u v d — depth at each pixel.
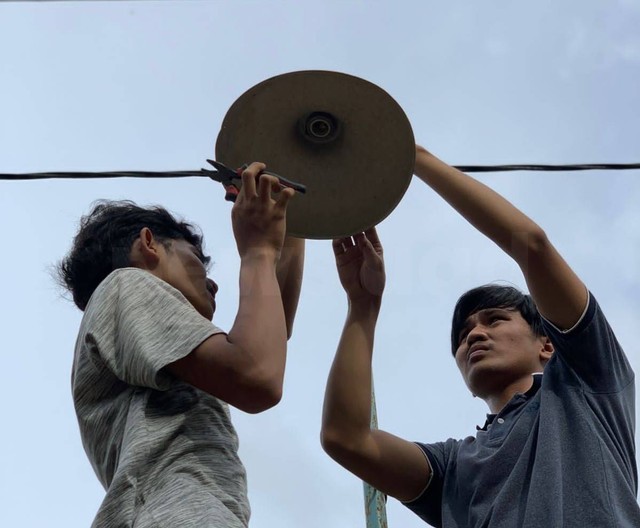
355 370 2.13
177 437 1.49
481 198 2.03
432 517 2.10
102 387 1.58
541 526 1.73
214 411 1.55
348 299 2.21
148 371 1.49
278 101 1.87
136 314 1.55
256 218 1.63
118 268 1.77
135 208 1.85
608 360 1.95
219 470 1.47
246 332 1.50
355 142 1.91
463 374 2.22
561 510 1.74
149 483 1.44
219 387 1.48
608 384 1.94
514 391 2.15
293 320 1.99
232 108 1.86
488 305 2.24
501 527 1.79
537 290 1.97
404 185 1.92
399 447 2.12
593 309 1.96
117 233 1.80
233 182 1.78
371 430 2.13
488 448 1.98
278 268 2.02
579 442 1.85
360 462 2.10
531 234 1.99
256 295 1.55
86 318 1.61
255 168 1.66
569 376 1.96
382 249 2.20
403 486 2.11
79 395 1.59
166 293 1.59
